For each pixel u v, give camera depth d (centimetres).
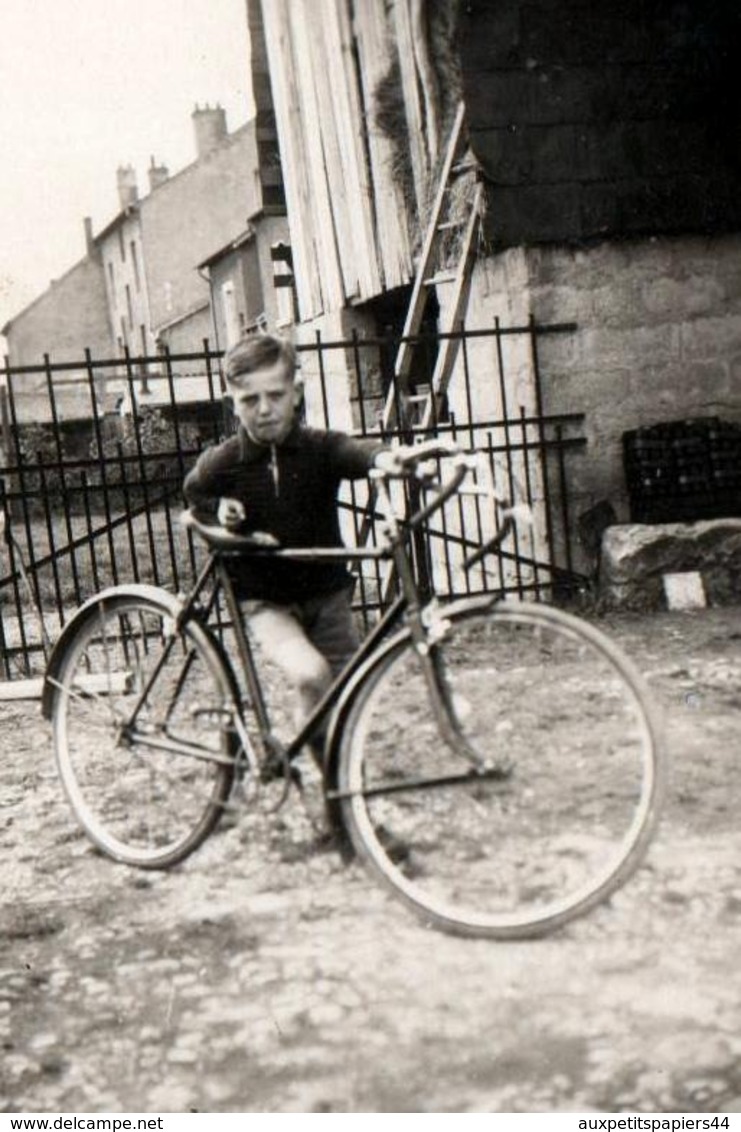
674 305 902
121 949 349
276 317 3139
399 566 347
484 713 334
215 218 5309
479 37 853
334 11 1130
